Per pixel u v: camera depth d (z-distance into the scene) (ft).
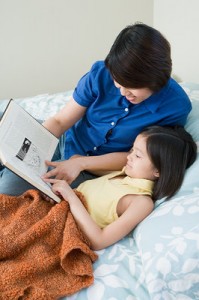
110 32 6.91
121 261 3.00
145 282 2.82
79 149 4.25
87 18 6.68
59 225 3.09
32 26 6.50
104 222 3.49
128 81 2.98
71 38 6.78
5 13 6.27
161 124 3.83
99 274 2.88
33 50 6.70
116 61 2.95
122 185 3.60
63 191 3.35
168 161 3.45
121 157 3.91
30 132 3.53
